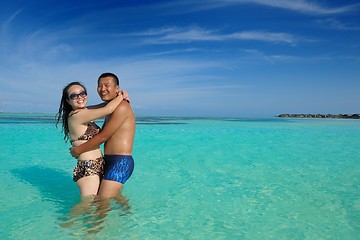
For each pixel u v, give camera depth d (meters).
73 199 4.97
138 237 3.54
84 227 3.77
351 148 11.89
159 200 5.02
